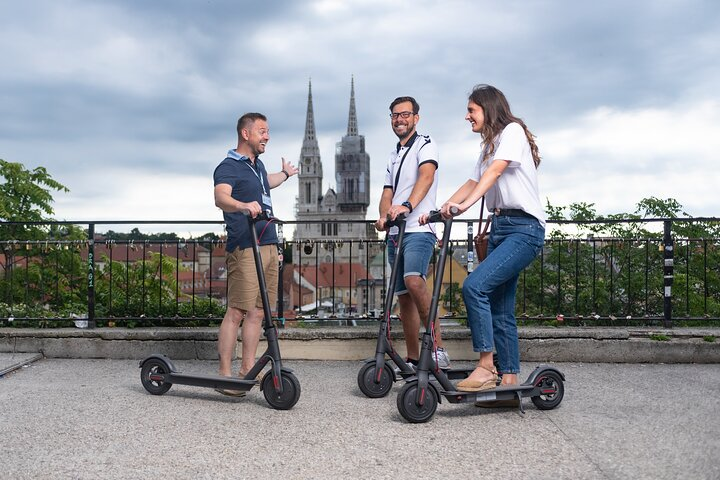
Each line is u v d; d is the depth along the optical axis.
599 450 3.20
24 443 3.34
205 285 7.05
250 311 4.57
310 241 6.30
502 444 3.32
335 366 5.71
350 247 6.32
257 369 4.13
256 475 2.88
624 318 6.24
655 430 3.56
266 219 4.21
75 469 2.95
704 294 7.04
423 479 2.82
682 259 7.37
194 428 3.62
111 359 6.01
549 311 7.17
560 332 5.89
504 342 4.13
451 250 6.31
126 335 6.04
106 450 3.23
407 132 4.77
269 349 4.10
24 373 5.31
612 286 6.88
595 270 6.74
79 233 9.43
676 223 7.75
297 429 3.61
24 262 8.60
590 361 5.88
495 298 4.14
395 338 5.96
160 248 6.58
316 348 6.00
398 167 4.75
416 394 3.70
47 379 5.04
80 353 6.04
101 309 6.83
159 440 3.39
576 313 6.42
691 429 3.57
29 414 3.93
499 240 4.04
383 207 4.85
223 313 6.62
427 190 4.50
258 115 4.63
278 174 5.12
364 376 4.40
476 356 5.97
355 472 2.91
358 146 197.50
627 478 2.80
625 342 5.86
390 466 2.99
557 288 7.11
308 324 6.43
